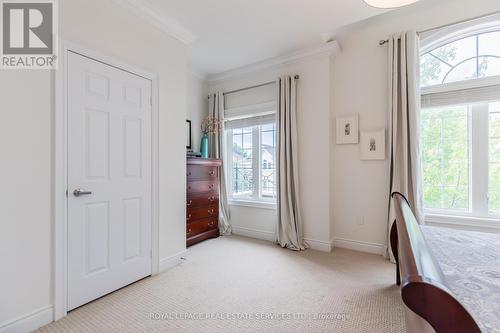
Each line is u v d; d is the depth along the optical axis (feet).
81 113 6.04
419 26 8.77
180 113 8.88
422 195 8.32
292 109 10.62
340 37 10.19
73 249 5.86
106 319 5.53
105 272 6.54
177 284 7.20
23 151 5.06
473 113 8.29
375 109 9.59
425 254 2.61
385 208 9.42
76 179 5.93
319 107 10.28
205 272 8.04
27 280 5.10
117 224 6.84
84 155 6.09
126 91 7.09
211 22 8.39
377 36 9.52
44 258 5.35
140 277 7.43
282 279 7.48
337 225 10.50
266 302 6.22
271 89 11.85
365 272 7.93
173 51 8.59
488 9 7.76
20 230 5.01
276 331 5.12
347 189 10.23
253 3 7.41
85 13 6.15
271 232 11.77
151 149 7.81
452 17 8.25
